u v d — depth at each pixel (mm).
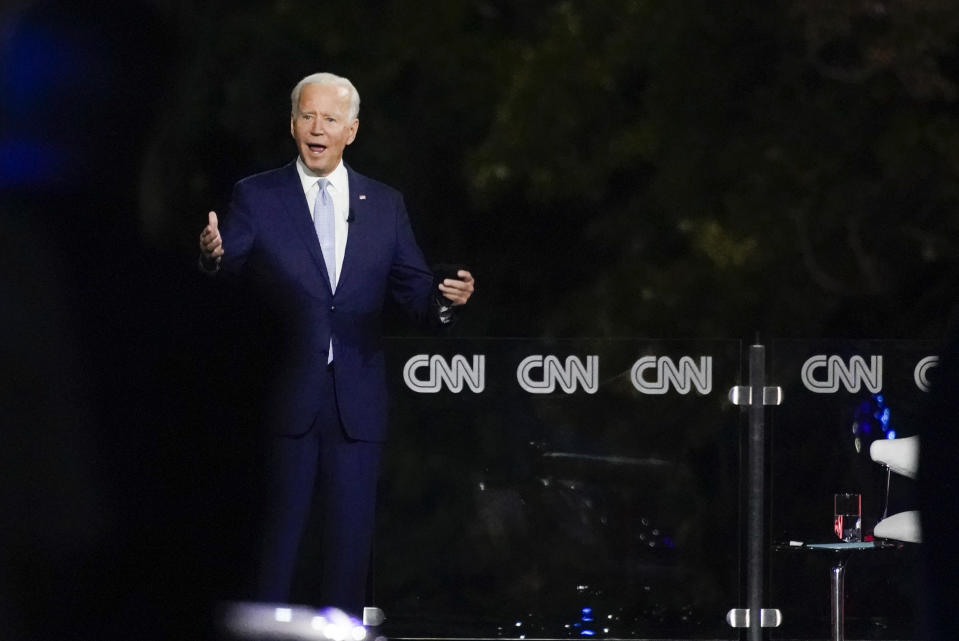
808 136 43344
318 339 17297
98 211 6246
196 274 6379
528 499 18609
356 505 17453
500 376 18625
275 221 17453
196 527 6156
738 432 18750
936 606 6527
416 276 17844
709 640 18734
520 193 45438
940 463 6582
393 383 18578
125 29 6398
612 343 18719
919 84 41344
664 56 43219
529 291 47281
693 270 43344
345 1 43750
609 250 46094
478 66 44562
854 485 18875
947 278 43750
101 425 6078
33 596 5945
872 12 41281
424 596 18453
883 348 18906
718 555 18750
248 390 6371
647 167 44781
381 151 45188
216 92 43562
